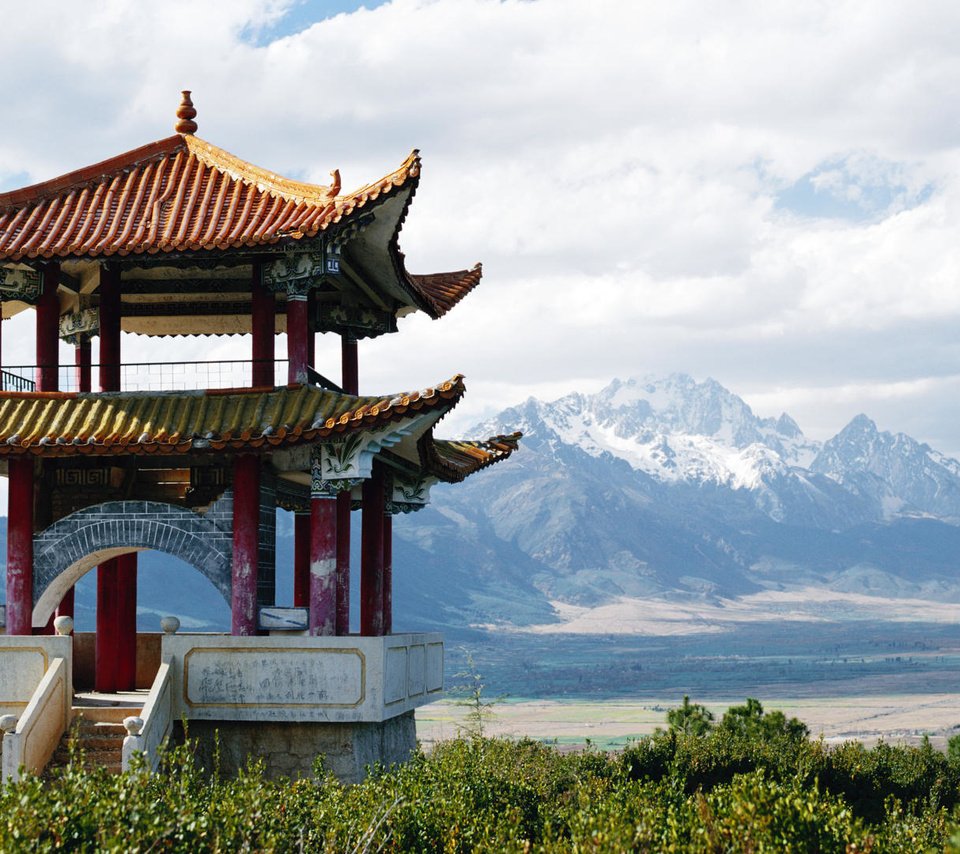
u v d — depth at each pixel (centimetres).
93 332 4475
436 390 3612
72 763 2702
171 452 3675
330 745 3647
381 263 4169
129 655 4191
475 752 4562
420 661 4194
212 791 2852
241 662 3650
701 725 8150
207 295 4538
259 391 3825
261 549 3822
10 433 3712
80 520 3825
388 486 4644
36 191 4084
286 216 3894
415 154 3700
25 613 3794
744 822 2520
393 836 2872
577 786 4966
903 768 6844
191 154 4269
